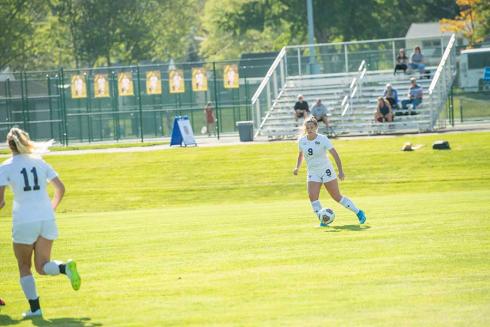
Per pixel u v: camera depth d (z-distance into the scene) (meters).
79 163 107.44
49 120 140.25
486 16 199.00
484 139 101.25
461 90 141.88
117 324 28.20
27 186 30.47
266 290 32.03
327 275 34.09
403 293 30.19
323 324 26.50
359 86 126.62
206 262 39.12
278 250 41.22
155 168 102.12
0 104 147.62
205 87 136.12
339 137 114.94
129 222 61.72
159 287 33.94
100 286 35.09
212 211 68.94
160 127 154.38
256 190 90.62
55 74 162.50
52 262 30.38
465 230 44.31
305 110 120.94
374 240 42.41
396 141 104.50
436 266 34.69
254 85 152.62
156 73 137.50
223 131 151.38
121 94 138.62
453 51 130.00
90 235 53.38
